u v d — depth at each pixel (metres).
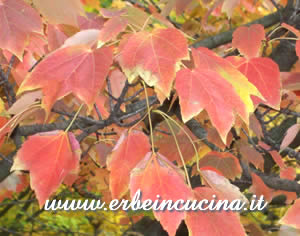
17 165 0.50
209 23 2.06
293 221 0.55
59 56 0.49
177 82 0.48
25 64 0.92
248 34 0.69
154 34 0.49
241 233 0.48
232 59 0.63
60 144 0.52
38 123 0.88
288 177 1.33
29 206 2.54
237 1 1.10
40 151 0.51
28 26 0.63
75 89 0.48
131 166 0.54
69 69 0.49
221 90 0.48
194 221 0.48
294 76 0.78
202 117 1.02
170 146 1.11
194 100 0.48
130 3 1.88
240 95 0.51
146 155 0.50
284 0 1.63
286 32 1.06
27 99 0.65
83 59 0.49
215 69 0.52
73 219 2.40
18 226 2.64
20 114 0.63
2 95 1.01
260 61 0.63
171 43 0.48
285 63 1.50
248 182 1.24
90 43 0.55
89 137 1.04
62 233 2.62
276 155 1.12
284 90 0.78
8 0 0.64
